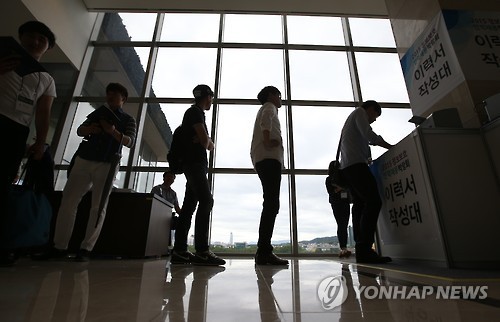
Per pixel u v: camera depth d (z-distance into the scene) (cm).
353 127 208
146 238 246
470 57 209
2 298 66
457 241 148
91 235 192
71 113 471
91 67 520
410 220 180
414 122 202
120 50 536
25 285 85
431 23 238
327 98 513
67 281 95
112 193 254
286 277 117
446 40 220
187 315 53
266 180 188
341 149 213
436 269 140
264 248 184
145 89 496
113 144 205
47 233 149
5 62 116
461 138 165
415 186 174
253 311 58
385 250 214
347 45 561
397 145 192
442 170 159
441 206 153
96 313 53
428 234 162
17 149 139
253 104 498
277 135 195
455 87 210
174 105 493
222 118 488
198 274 126
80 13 504
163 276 115
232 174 449
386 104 497
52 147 437
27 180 149
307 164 459
